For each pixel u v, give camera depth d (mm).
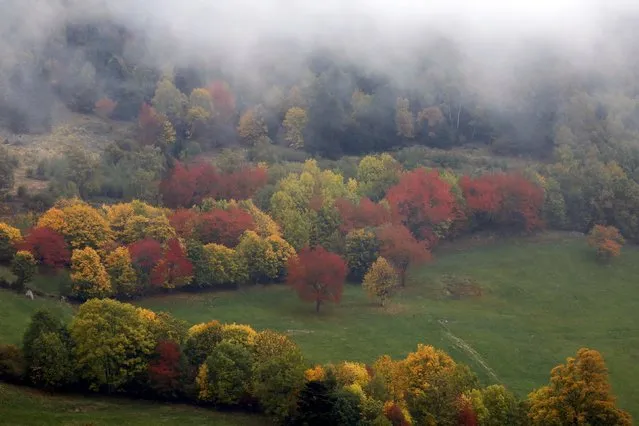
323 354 111750
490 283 153125
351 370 88812
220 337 93812
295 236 155000
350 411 80188
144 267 131625
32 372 83000
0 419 70938
